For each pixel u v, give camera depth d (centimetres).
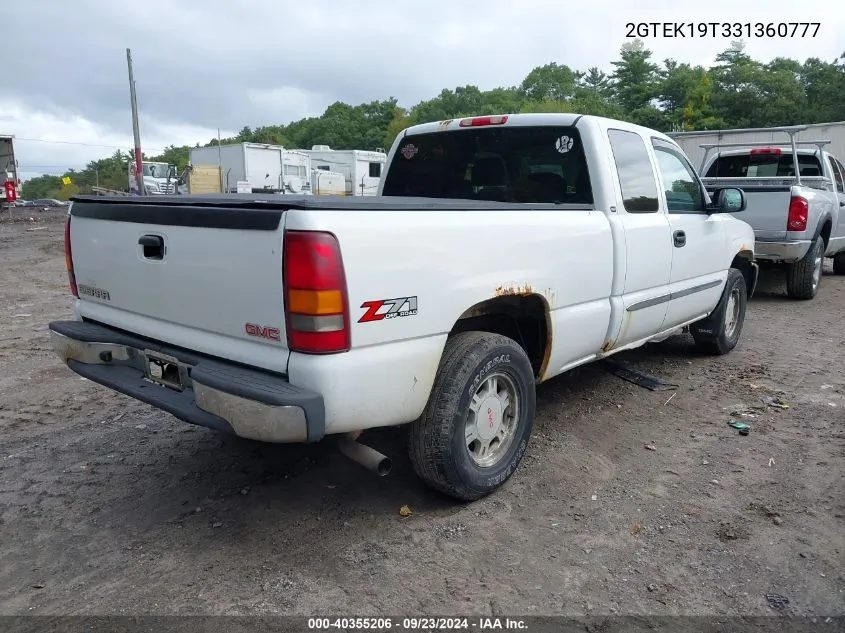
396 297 283
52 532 321
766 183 898
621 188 428
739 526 323
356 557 298
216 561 296
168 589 277
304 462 391
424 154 505
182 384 321
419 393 300
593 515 334
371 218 276
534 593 275
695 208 526
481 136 468
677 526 324
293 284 262
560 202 436
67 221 380
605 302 415
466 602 269
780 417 464
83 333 357
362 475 374
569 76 8531
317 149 3762
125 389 328
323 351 264
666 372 566
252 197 316
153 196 363
